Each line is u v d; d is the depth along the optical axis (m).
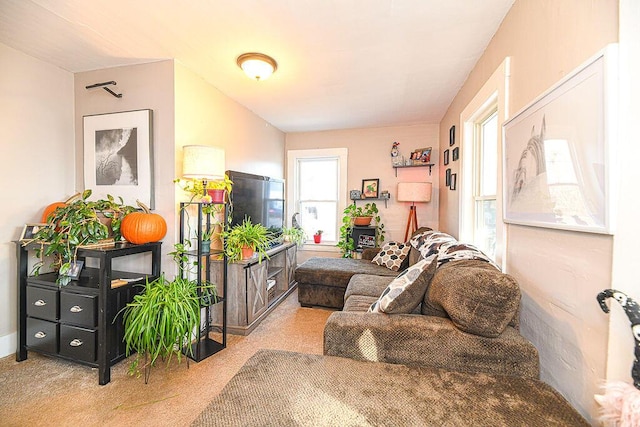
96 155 2.46
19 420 1.47
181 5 1.63
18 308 2.04
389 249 3.39
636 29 0.83
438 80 2.60
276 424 0.87
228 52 2.16
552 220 1.14
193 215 2.53
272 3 1.61
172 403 1.62
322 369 1.18
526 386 1.07
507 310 1.20
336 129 4.34
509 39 1.64
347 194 4.34
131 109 2.38
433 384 1.08
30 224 2.08
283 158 4.51
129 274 2.26
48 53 2.19
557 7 1.17
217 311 2.59
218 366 2.00
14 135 2.15
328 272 3.14
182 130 2.38
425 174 4.02
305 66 2.36
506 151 1.58
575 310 1.05
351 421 0.88
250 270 2.58
